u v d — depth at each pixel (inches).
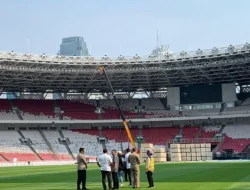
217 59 2955.2
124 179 1147.3
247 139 3307.1
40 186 1003.3
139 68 3179.1
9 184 1101.1
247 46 2753.4
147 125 3782.0
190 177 1187.9
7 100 3801.7
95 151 3489.2
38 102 3882.9
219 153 3058.6
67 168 2128.4
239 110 3496.6
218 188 831.1
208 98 3641.7
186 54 2965.1
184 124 3713.1
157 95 3998.5
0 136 3457.2
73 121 3673.7
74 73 3235.7
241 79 3462.1
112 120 3710.6
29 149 3366.1
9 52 2869.1
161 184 967.6
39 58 2967.5
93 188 909.2
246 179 1073.5
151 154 897.5
